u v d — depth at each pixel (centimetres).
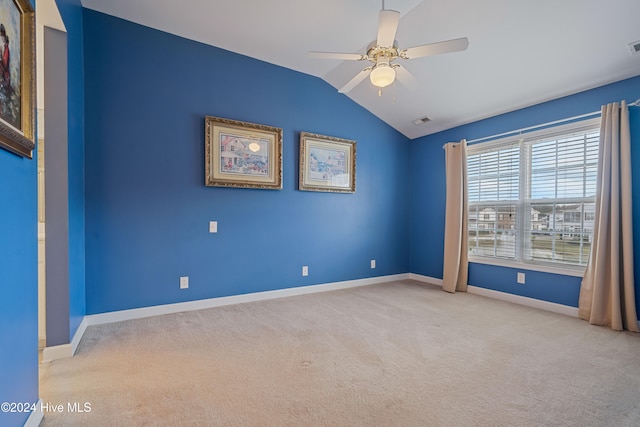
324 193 419
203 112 333
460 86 357
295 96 393
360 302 364
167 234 316
